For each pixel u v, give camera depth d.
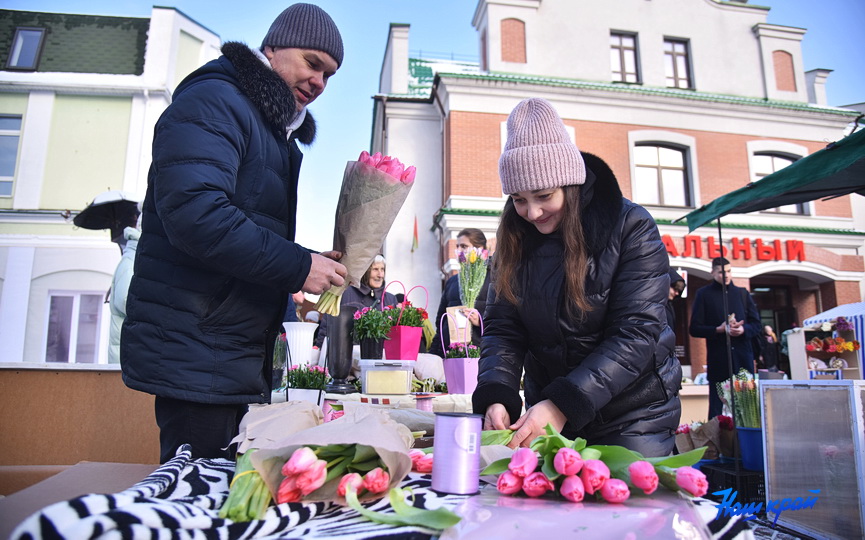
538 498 0.86
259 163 1.41
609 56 12.09
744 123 11.92
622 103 11.49
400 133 11.98
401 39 13.17
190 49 12.70
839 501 2.37
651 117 11.60
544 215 1.53
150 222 1.37
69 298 11.27
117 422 2.61
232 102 1.32
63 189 11.47
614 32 12.38
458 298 3.48
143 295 1.34
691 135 11.71
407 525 0.72
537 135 1.47
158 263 1.34
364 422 0.89
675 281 5.06
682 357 11.72
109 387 2.63
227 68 1.39
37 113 11.63
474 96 10.93
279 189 1.49
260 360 1.47
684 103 11.66
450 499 0.86
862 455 2.27
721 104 11.77
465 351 2.35
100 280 11.30
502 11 11.84
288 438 0.82
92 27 12.54
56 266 11.22
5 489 1.77
